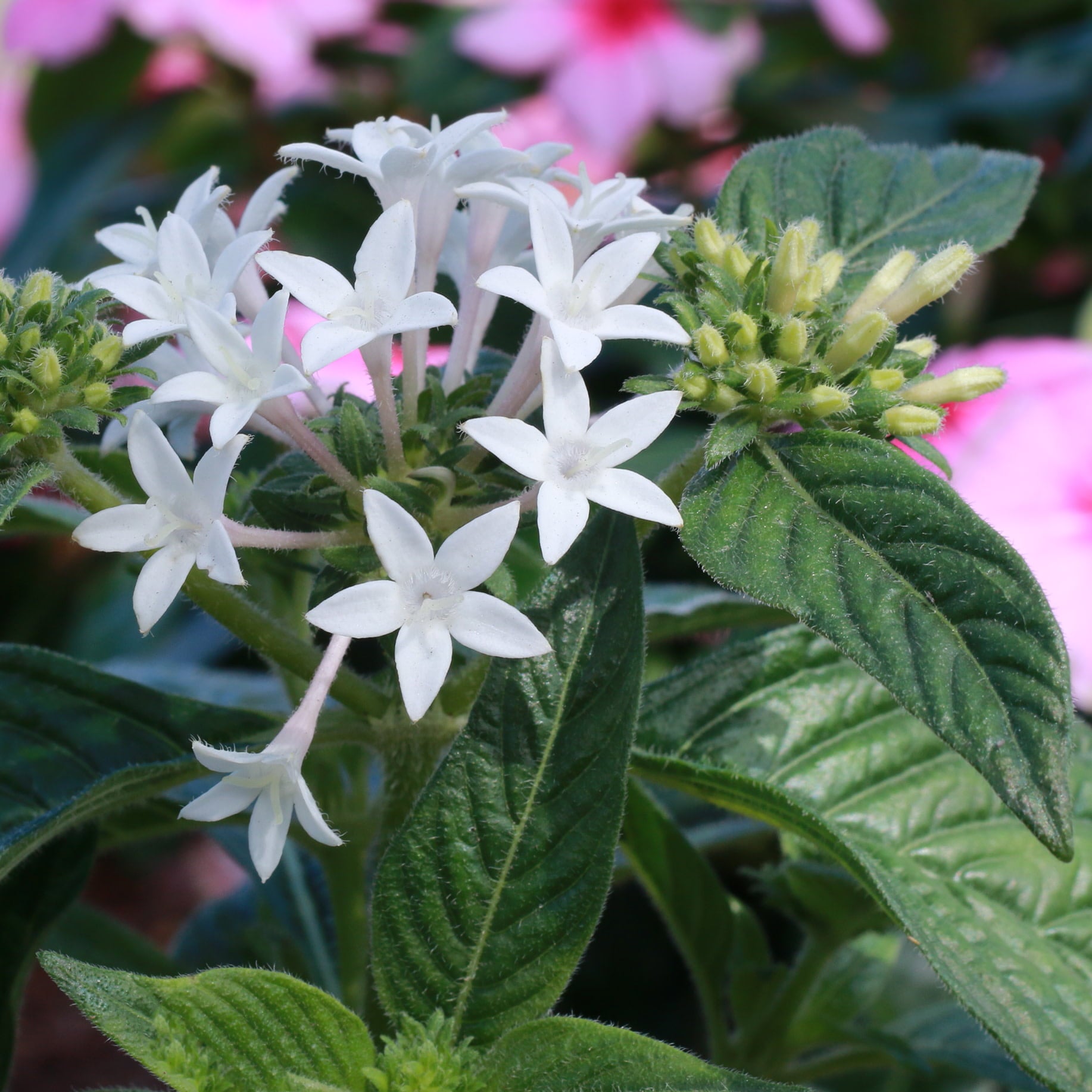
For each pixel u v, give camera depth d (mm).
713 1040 313
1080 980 279
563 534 260
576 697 271
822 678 296
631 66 437
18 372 269
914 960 343
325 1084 266
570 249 269
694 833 332
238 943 349
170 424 292
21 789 290
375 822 311
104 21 430
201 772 285
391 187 277
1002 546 260
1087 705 345
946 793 291
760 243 297
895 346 278
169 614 452
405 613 261
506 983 271
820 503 267
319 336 264
